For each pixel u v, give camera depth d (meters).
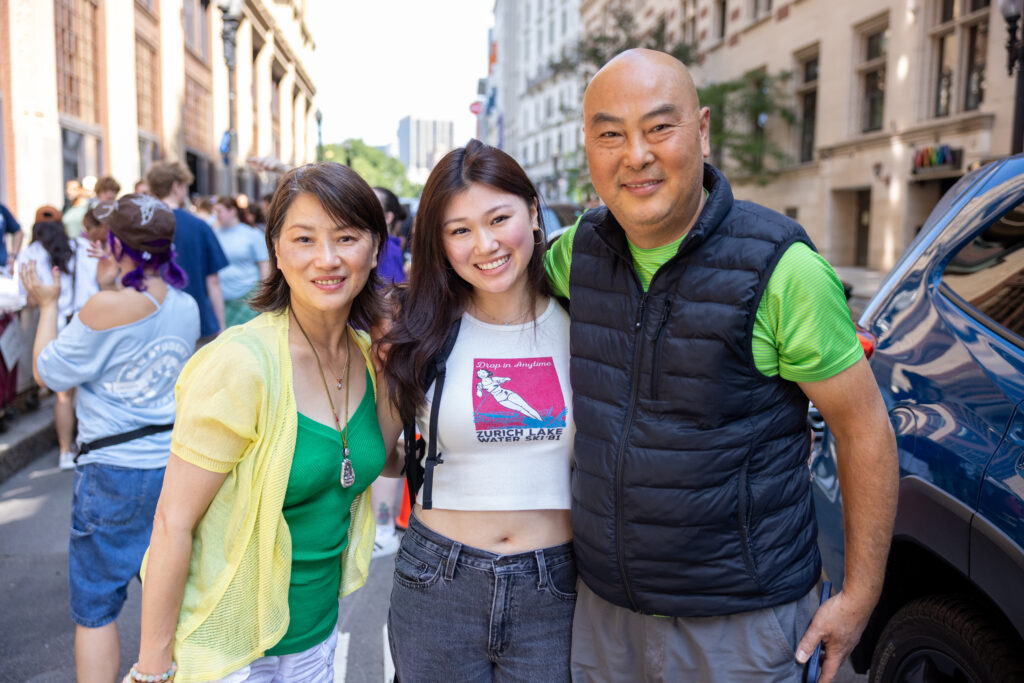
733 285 1.50
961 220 2.30
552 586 1.84
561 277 1.91
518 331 1.87
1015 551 1.67
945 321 2.16
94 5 12.30
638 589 1.65
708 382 1.53
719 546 1.59
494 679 1.93
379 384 1.91
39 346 2.69
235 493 1.63
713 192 1.55
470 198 1.74
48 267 5.02
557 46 43.78
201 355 1.64
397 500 4.38
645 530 1.61
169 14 16.33
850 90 18.23
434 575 1.85
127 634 3.29
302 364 1.72
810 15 19.61
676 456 1.57
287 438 1.62
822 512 2.49
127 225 2.39
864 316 2.53
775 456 1.61
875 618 2.25
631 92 1.49
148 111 15.42
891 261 16.70
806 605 1.70
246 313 6.78
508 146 59.25
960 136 14.53
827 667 1.65
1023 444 1.73
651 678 1.73
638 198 1.53
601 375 1.67
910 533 2.02
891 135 16.50
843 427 1.57
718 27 24.81
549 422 1.82
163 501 1.58
